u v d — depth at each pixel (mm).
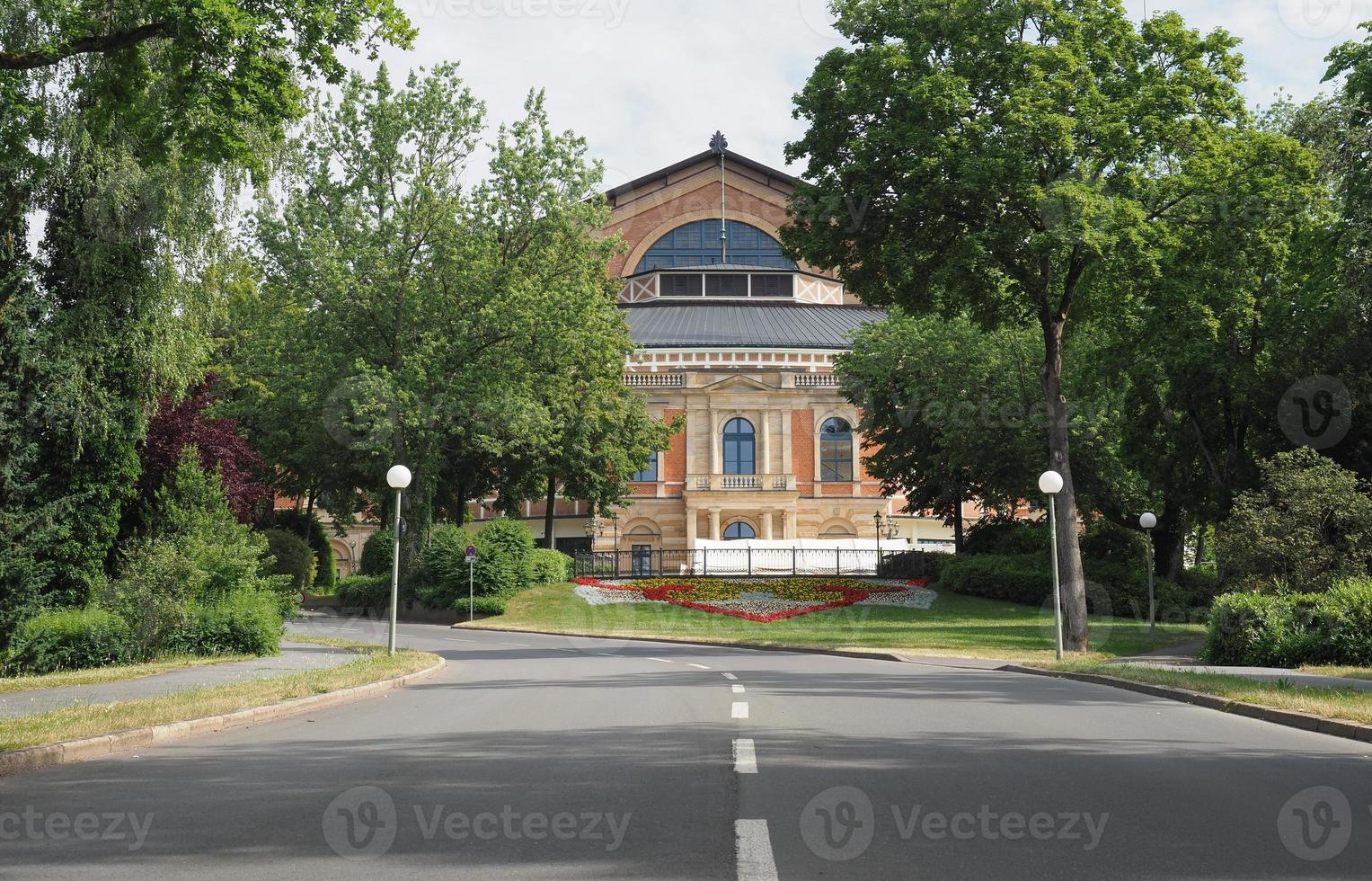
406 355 42438
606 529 68188
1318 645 22297
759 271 78500
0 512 23688
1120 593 42906
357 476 49781
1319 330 34781
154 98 20719
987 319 30703
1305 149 27641
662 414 68562
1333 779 8906
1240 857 6430
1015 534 49844
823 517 68250
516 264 44344
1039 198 25656
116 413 25172
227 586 25125
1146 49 28000
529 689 17344
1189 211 28234
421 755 10172
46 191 24188
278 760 10133
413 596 45406
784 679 19234
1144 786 8539
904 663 24953
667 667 22609
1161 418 39625
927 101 26547
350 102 43812
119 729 11438
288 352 44469
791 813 7531
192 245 25359
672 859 6352
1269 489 30844
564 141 45875
